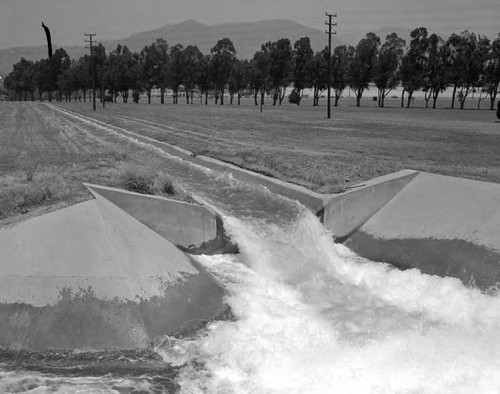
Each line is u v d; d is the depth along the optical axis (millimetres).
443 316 12867
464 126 56188
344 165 25344
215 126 52125
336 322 12539
